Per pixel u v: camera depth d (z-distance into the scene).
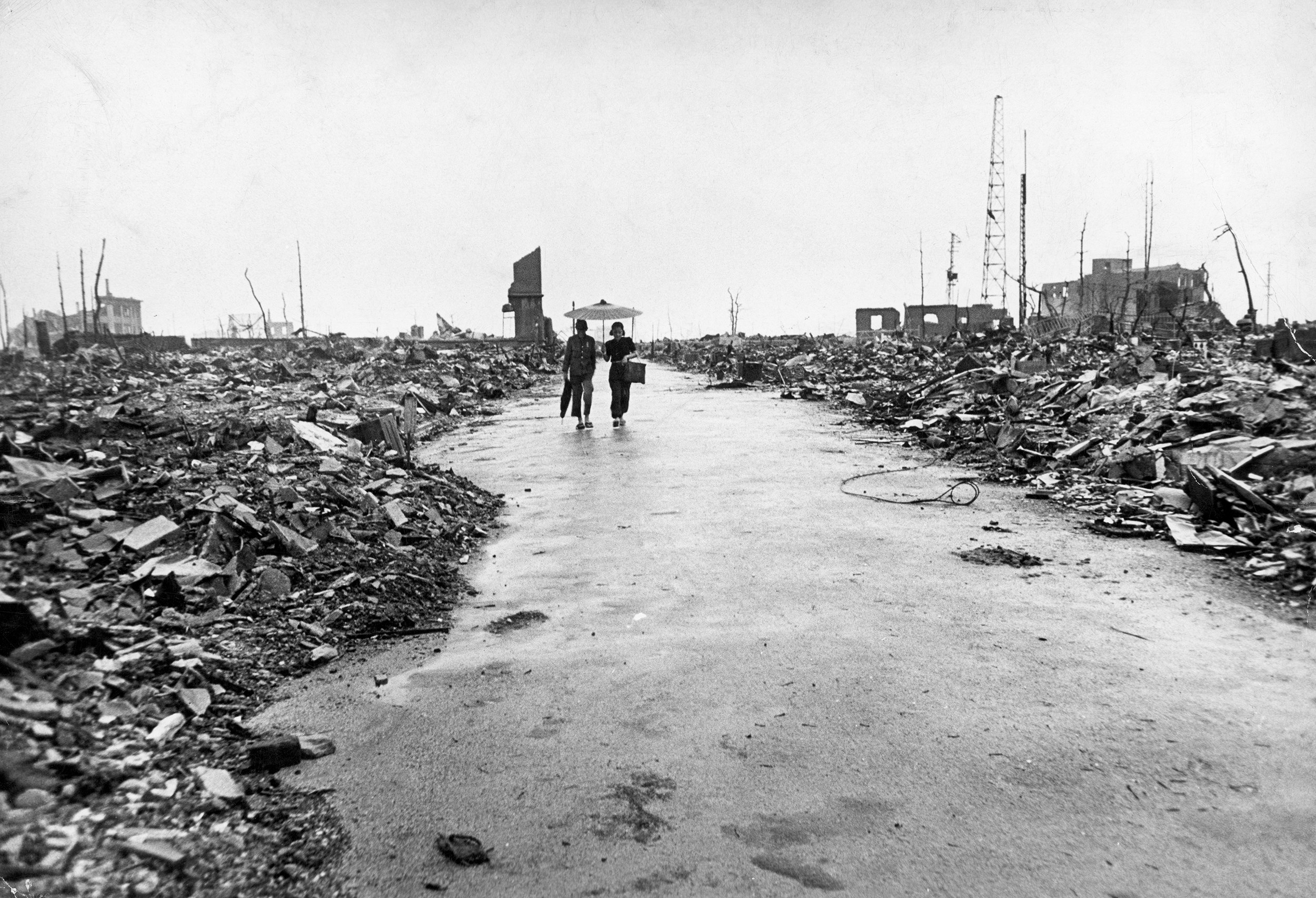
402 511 7.06
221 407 12.43
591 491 9.14
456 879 2.64
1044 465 9.95
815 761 3.35
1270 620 4.89
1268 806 2.97
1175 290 35.34
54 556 4.92
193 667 3.94
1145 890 2.55
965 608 5.18
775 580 5.85
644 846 2.81
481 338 50.03
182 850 2.63
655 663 4.38
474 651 4.59
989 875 2.64
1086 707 3.79
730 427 14.92
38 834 2.53
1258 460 7.95
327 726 3.68
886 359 28.88
